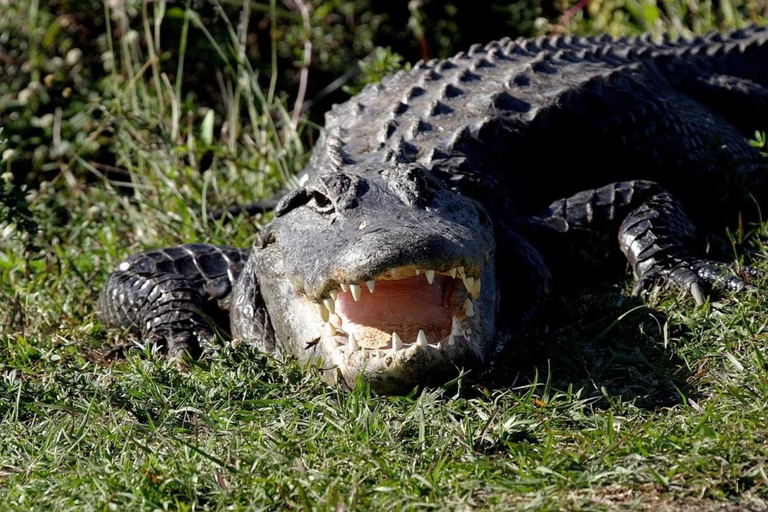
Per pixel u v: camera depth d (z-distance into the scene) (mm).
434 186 12570
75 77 24469
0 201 16312
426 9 26656
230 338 14625
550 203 16516
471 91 17703
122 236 19000
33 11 24094
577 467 9000
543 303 13867
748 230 16375
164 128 20625
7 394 11609
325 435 10102
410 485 8789
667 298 13469
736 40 22547
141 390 11578
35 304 16078
